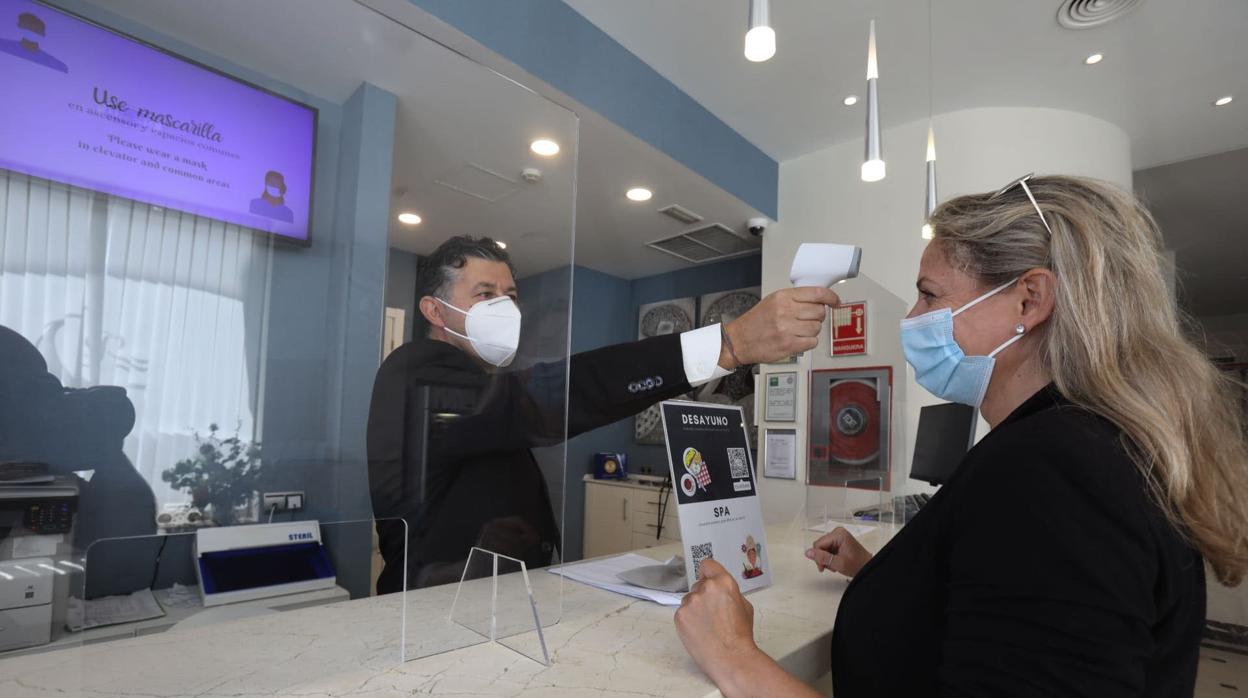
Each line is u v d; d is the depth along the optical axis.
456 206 0.76
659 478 4.78
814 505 2.33
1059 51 2.65
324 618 0.64
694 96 3.05
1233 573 0.56
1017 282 0.70
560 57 2.35
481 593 0.75
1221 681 3.00
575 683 0.64
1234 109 3.08
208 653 0.57
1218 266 5.85
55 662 0.49
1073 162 3.09
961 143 3.13
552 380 0.85
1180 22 2.45
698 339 1.09
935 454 2.22
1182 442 0.54
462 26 2.00
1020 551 0.52
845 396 3.01
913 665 0.66
